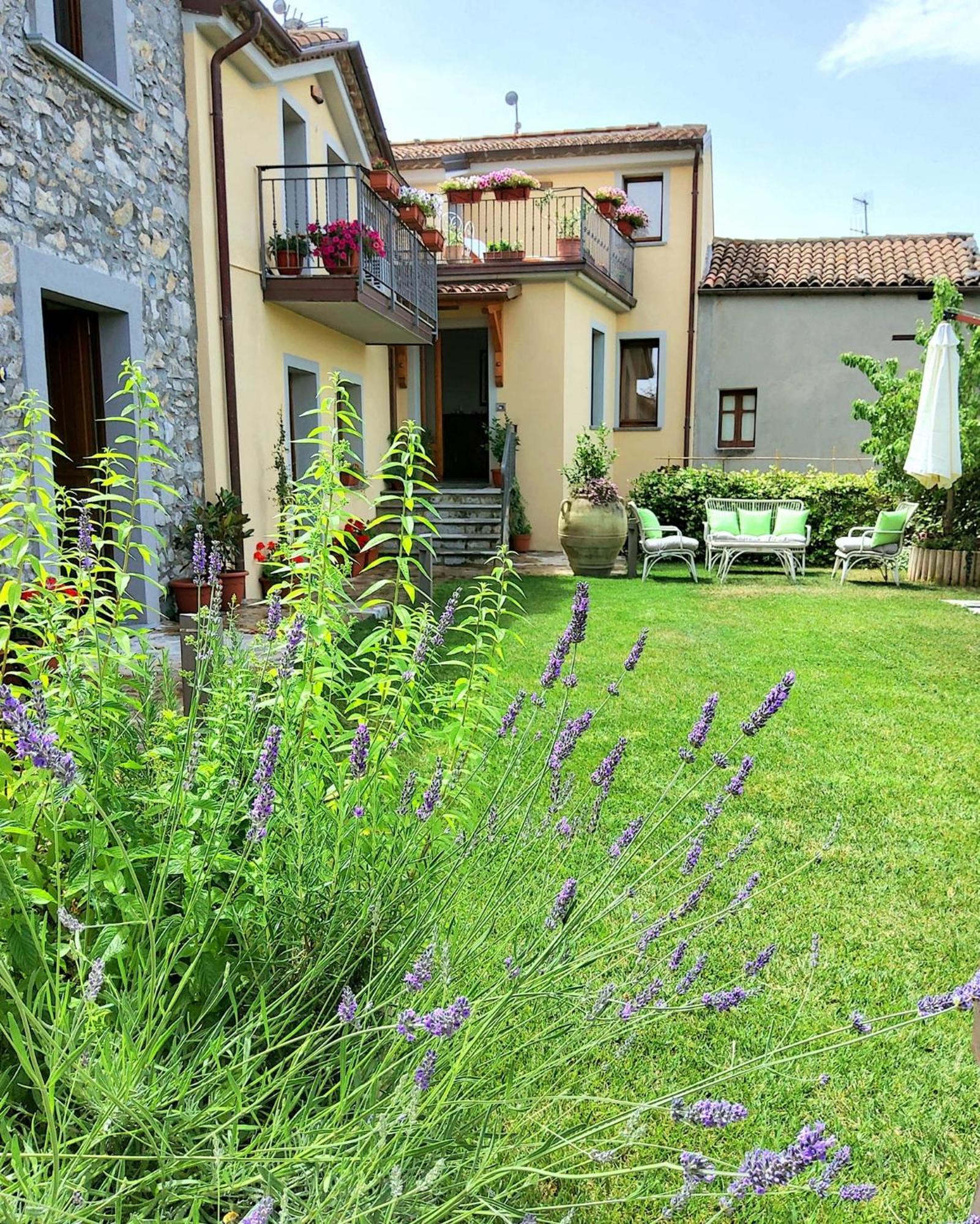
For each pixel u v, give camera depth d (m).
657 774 3.90
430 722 2.59
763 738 4.52
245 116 7.88
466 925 1.90
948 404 9.03
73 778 1.22
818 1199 1.72
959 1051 2.18
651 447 15.34
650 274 14.91
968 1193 1.75
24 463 2.46
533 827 2.07
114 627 2.00
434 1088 1.30
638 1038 2.07
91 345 6.28
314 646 2.01
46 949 1.42
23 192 5.12
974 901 2.90
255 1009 1.52
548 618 7.69
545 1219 1.57
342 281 8.20
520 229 14.20
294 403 9.75
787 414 14.84
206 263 7.23
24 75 5.10
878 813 3.59
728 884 2.96
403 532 2.34
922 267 14.81
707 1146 1.82
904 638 7.09
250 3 6.88
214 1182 1.19
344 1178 1.15
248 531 6.93
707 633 7.20
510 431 11.60
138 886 1.40
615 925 2.53
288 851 1.69
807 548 12.27
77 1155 1.11
